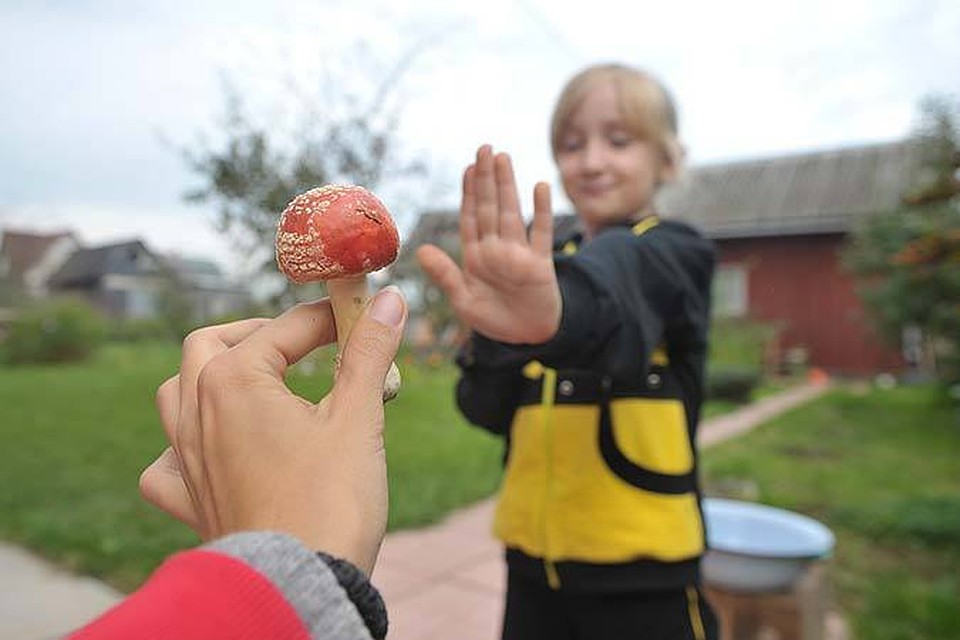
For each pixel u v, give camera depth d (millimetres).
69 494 4273
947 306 8391
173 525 3686
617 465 1349
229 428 556
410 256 5887
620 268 1093
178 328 10438
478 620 2801
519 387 1552
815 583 2322
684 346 1378
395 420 6781
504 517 1527
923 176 8875
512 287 937
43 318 14867
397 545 3637
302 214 708
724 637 2283
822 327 15047
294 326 648
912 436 7199
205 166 7195
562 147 1716
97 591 2963
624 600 1352
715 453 6293
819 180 16156
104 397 8297
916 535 3760
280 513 523
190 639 426
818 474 5340
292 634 448
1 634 2590
